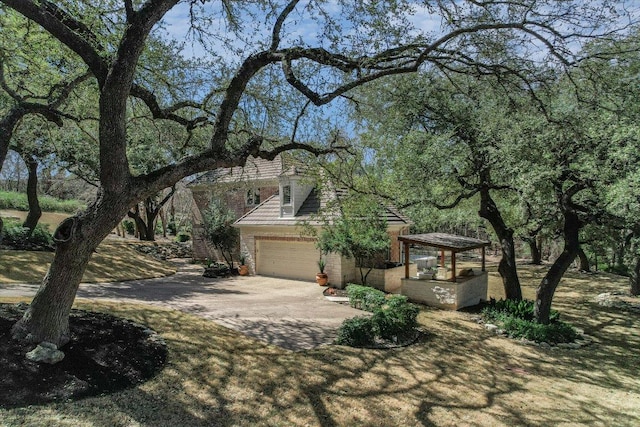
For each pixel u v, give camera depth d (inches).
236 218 972.6
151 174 282.7
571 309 661.9
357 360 359.6
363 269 723.4
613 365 411.5
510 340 466.6
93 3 310.8
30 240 721.6
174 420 234.2
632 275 761.6
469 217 906.1
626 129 369.1
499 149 444.5
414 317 462.0
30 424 204.5
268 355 350.0
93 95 407.8
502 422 276.2
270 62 321.4
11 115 305.6
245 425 241.0
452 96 510.9
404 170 498.0
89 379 256.1
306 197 796.6
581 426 278.8
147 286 651.5
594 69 384.8
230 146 442.6
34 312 276.7
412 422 265.3
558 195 490.3
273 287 705.0
